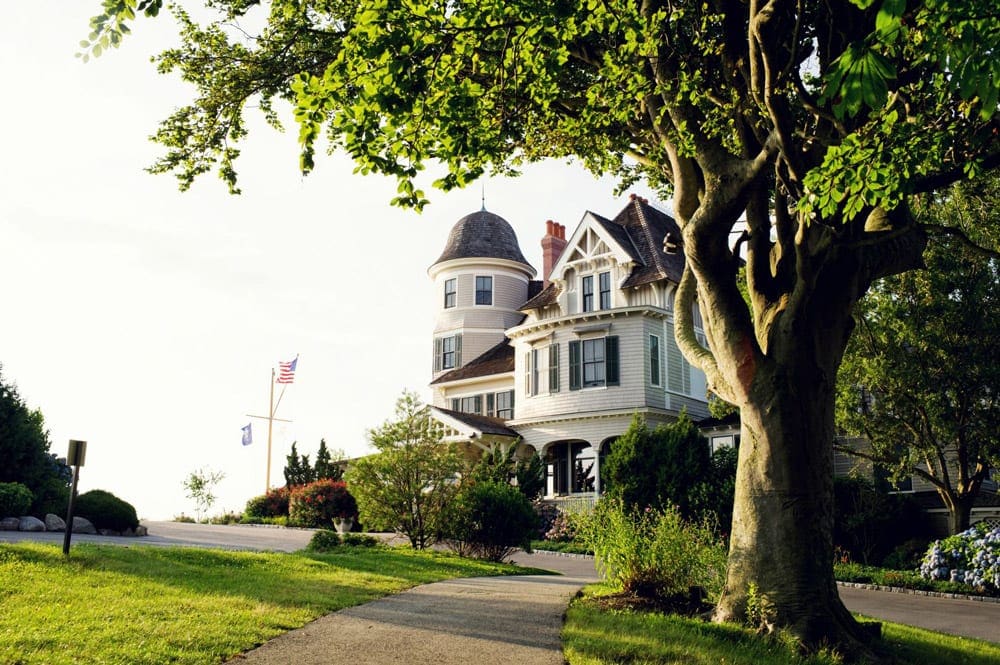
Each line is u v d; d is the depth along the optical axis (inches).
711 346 459.8
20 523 808.9
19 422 910.4
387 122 346.6
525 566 850.1
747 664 344.2
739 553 433.7
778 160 402.0
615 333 1400.1
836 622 410.6
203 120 552.4
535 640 359.6
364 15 324.5
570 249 1503.4
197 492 1744.6
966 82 244.7
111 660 275.4
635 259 1421.0
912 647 445.1
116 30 305.6
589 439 1389.0
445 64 349.4
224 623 346.6
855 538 1036.5
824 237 422.9
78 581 416.8
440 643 341.7
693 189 474.3
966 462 956.0
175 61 547.5
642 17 386.9
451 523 826.2
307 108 339.9
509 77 404.5
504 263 1823.3
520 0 339.9
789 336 435.8
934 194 854.5
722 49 430.6
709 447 1243.2
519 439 1459.2
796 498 421.7
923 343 906.1
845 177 328.2
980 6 243.1
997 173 688.4
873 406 980.6
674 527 517.7
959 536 880.3
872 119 353.1
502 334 1793.8
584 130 492.1
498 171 592.1
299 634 343.3
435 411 1460.4
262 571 537.0
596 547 535.8
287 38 538.0
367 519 851.4
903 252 476.1
